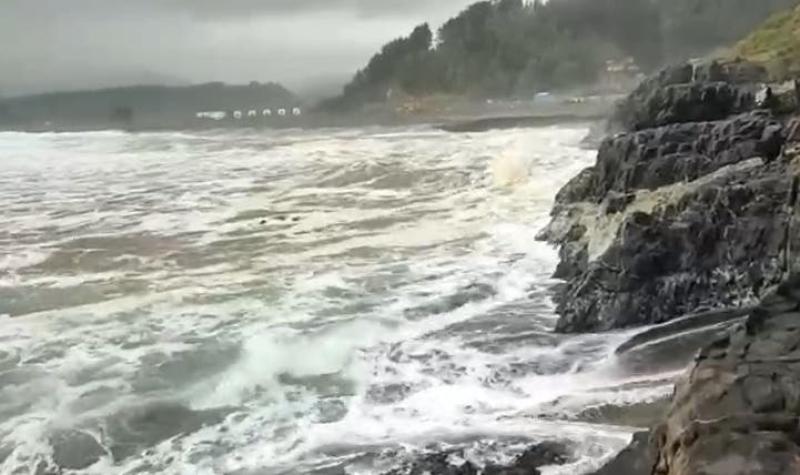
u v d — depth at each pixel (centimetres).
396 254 1382
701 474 450
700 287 1020
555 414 765
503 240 1452
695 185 1119
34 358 931
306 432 756
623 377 849
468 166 2148
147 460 714
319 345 962
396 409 802
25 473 695
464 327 1026
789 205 969
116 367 905
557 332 1005
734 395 518
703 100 1580
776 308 645
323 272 1277
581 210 1379
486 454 691
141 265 1335
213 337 992
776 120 1284
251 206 1812
